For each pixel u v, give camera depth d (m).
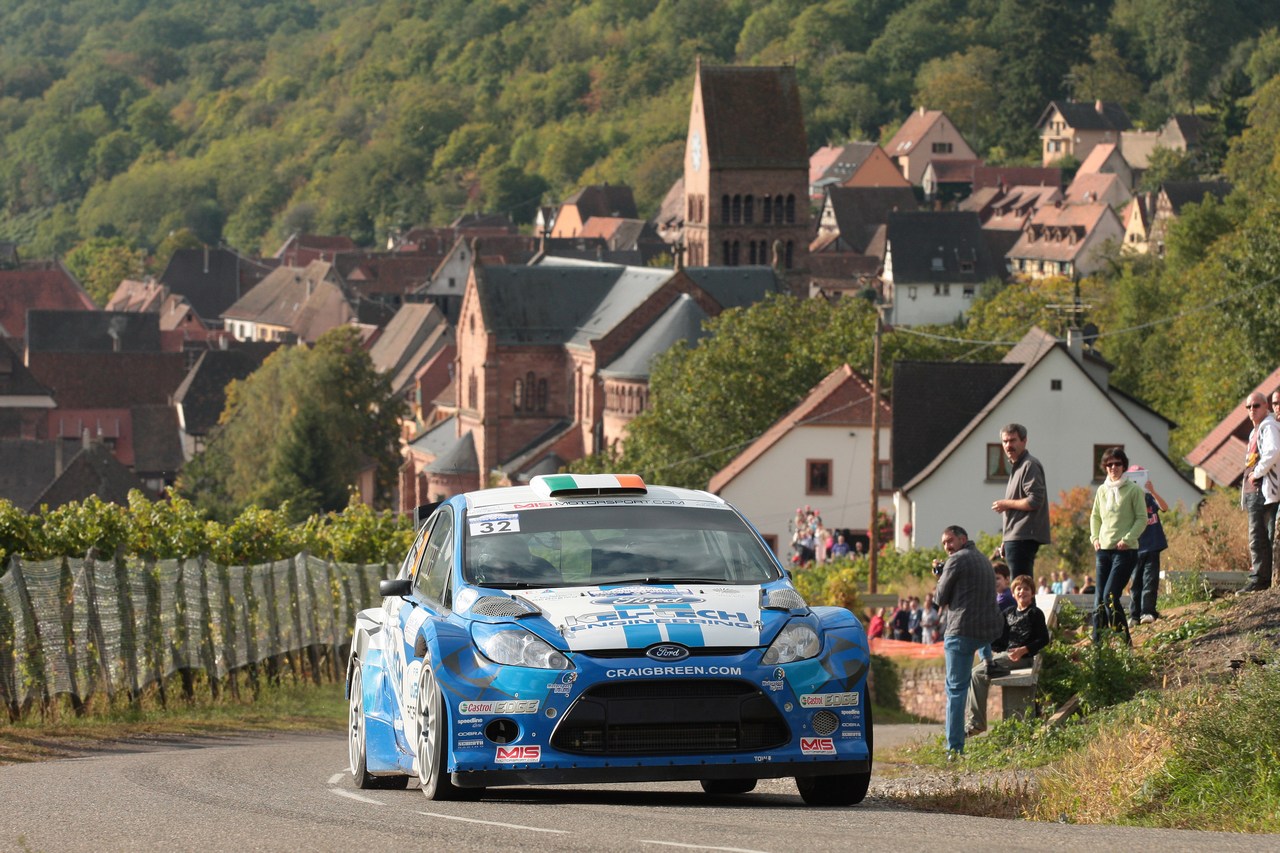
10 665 70.62
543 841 30.27
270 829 33.25
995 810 40.69
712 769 35.53
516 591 38.09
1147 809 38.53
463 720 35.97
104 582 78.25
